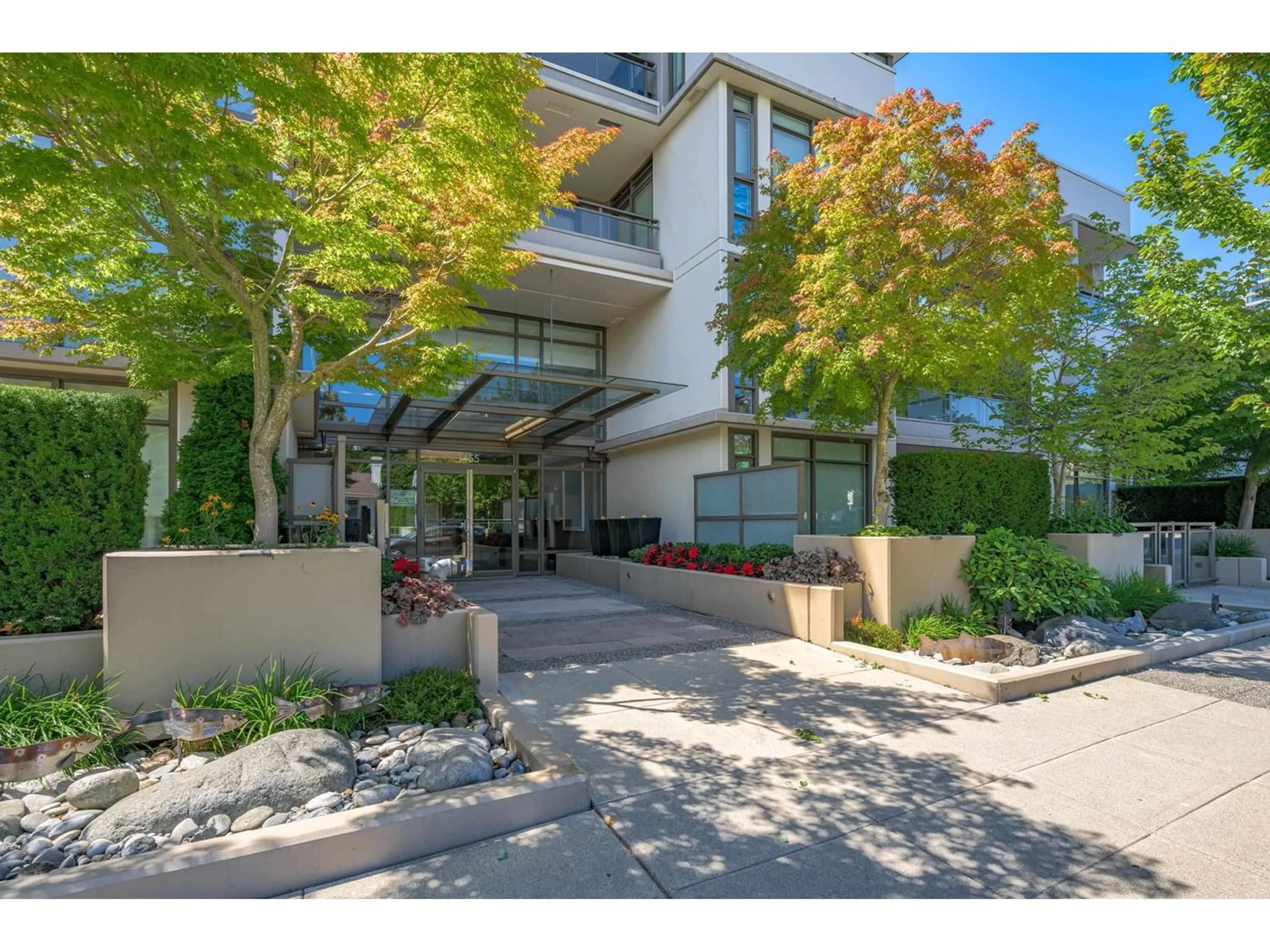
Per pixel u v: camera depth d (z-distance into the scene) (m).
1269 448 13.05
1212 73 5.98
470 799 2.79
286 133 4.34
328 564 4.32
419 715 4.13
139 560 3.80
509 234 5.44
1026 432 10.62
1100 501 12.41
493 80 4.03
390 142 4.31
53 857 2.53
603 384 10.22
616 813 3.03
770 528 9.29
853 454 13.18
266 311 5.67
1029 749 3.85
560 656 6.14
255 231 5.45
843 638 6.57
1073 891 2.45
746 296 8.28
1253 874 2.56
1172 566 11.59
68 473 4.20
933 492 8.39
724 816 3.01
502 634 7.30
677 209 12.88
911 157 6.69
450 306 5.26
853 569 7.09
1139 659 5.78
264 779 2.99
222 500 6.36
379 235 4.39
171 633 3.87
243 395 7.14
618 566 11.41
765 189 8.32
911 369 6.76
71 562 4.17
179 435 7.63
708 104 11.89
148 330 4.84
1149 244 8.70
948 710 4.57
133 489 4.47
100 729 3.46
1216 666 5.90
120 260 4.48
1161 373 9.71
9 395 4.03
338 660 4.33
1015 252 6.25
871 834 2.85
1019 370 10.34
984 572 7.07
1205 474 15.25
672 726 4.22
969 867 2.61
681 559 9.76
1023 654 5.62
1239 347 7.74
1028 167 6.44
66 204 3.56
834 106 12.46
